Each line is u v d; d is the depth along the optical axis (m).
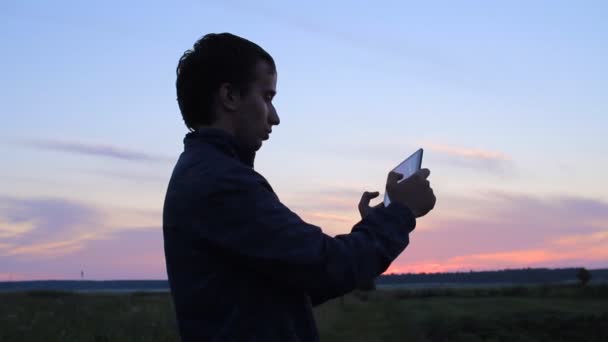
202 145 2.08
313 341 1.98
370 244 1.93
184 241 1.98
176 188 2.03
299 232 1.90
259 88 2.15
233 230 1.91
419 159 2.19
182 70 2.18
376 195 2.45
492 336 20.91
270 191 2.02
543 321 23.61
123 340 13.65
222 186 1.94
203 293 1.94
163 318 18.12
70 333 14.25
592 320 23.62
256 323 1.92
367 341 17.66
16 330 14.18
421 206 2.08
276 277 1.91
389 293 52.56
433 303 39.44
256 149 2.18
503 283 162.88
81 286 188.75
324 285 1.89
